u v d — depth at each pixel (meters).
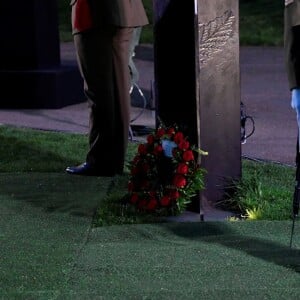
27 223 10.56
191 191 10.80
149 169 10.91
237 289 8.14
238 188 11.20
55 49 19.77
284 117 18.02
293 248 9.39
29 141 15.49
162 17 10.95
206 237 9.92
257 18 35.97
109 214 10.91
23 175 13.10
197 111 10.80
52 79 18.73
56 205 11.38
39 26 18.97
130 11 12.60
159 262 8.97
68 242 9.78
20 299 8.03
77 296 8.05
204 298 7.93
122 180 12.74
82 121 17.59
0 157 14.27
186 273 8.62
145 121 17.41
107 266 8.87
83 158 14.20
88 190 12.12
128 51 12.91
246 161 13.98
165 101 11.09
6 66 19.03
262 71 24.62
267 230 10.12
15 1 18.72
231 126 11.11
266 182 12.34
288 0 8.68
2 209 11.20
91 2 12.46
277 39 31.61
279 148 15.16
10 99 18.88
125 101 12.88
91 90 12.78
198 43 10.68
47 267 8.88
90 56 12.63
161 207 10.86
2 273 8.72
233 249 9.40
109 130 12.84
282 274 8.55
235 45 10.88
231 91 11.02
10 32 18.89
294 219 9.39
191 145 10.91
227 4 10.75
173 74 10.99
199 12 10.62
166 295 8.02
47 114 18.28
